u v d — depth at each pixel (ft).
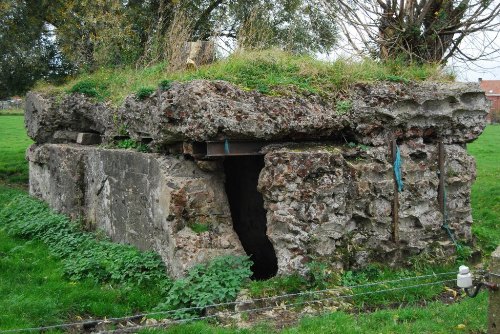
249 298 22.09
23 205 40.57
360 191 25.17
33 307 22.34
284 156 23.70
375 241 25.34
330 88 26.32
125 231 30.07
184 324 20.62
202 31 57.67
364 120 25.76
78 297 23.89
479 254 27.63
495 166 60.03
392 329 19.24
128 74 39.78
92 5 53.88
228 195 30.89
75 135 42.16
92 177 34.32
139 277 25.39
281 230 23.75
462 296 22.94
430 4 38.01
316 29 48.73
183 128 24.18
